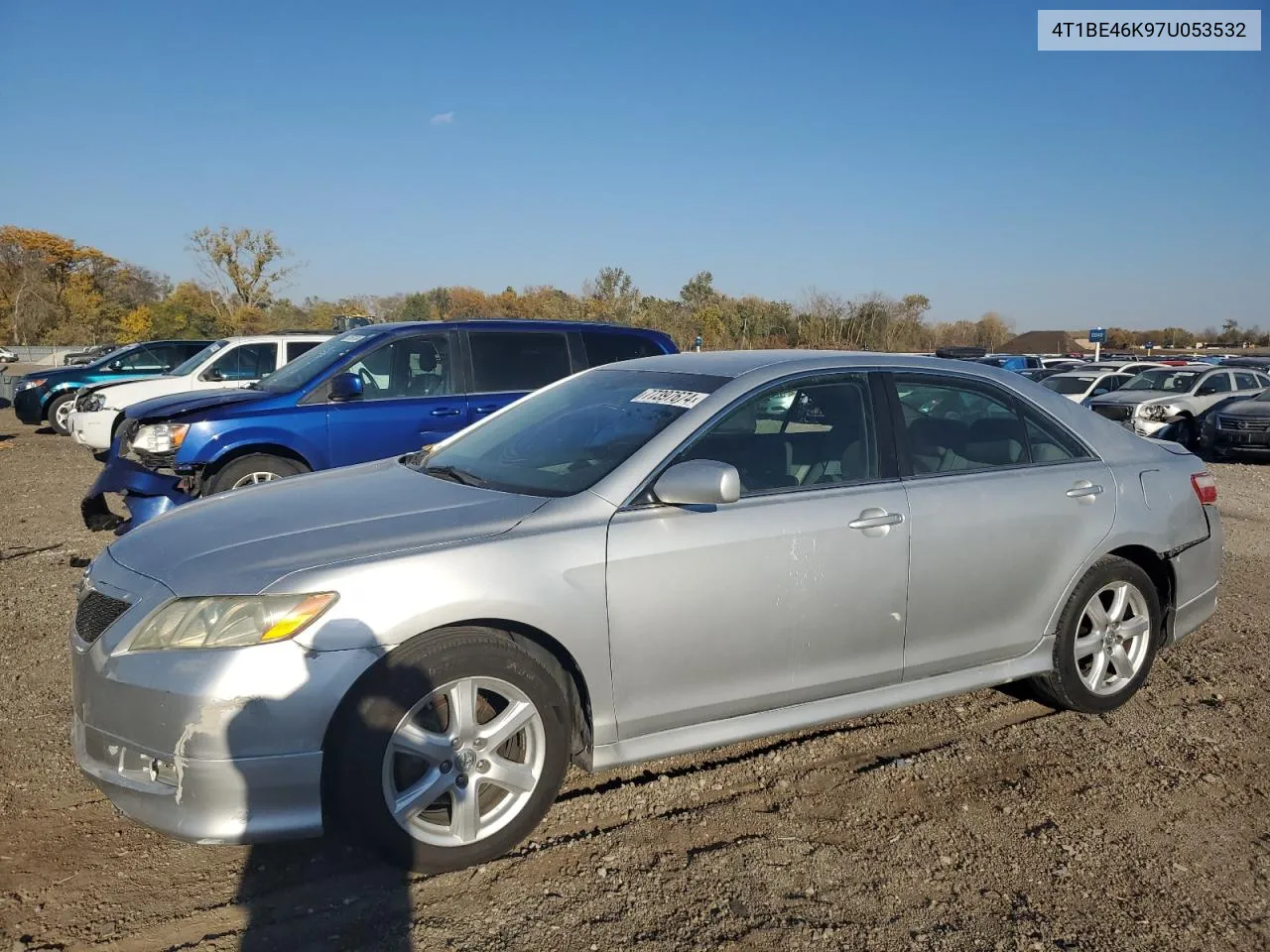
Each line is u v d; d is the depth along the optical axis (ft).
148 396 41.96
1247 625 19.29
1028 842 11.06
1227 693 15.66
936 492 12.90
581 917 9.51
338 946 9.04
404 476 12.98
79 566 23.03
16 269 230.68
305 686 9.35
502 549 10.28
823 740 13.74
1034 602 13.78
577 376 15.26
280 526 10.85
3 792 11.84
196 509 12.09
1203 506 15.62
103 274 249.55
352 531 10.56
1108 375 71.00
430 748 9.89
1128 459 14.98
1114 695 14.71
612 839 10.96
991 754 13.33
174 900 9.73
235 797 9.29
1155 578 15.51
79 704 10.16
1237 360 96.27
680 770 12.75
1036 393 14.69
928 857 10.72
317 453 24.27
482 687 10.15
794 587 11.73
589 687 10.75
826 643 12.13
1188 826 11.48
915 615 12.73
